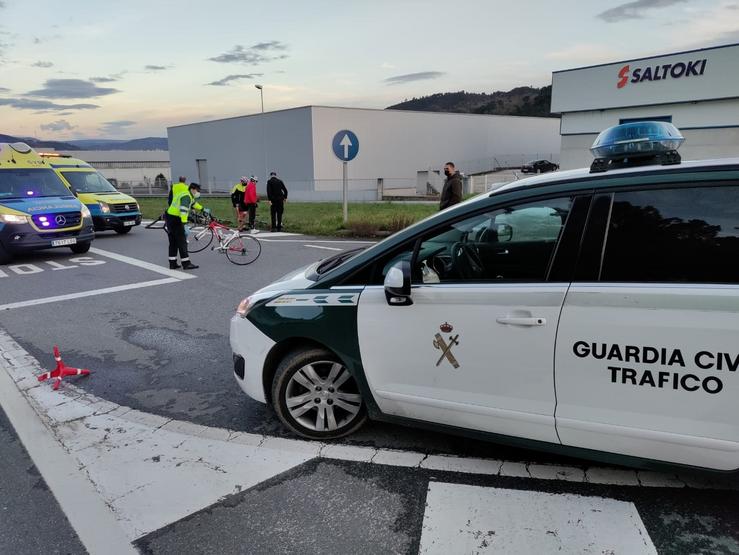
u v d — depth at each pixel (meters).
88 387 4.55
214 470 3.20
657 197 2.48
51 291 8.22
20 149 11.85
